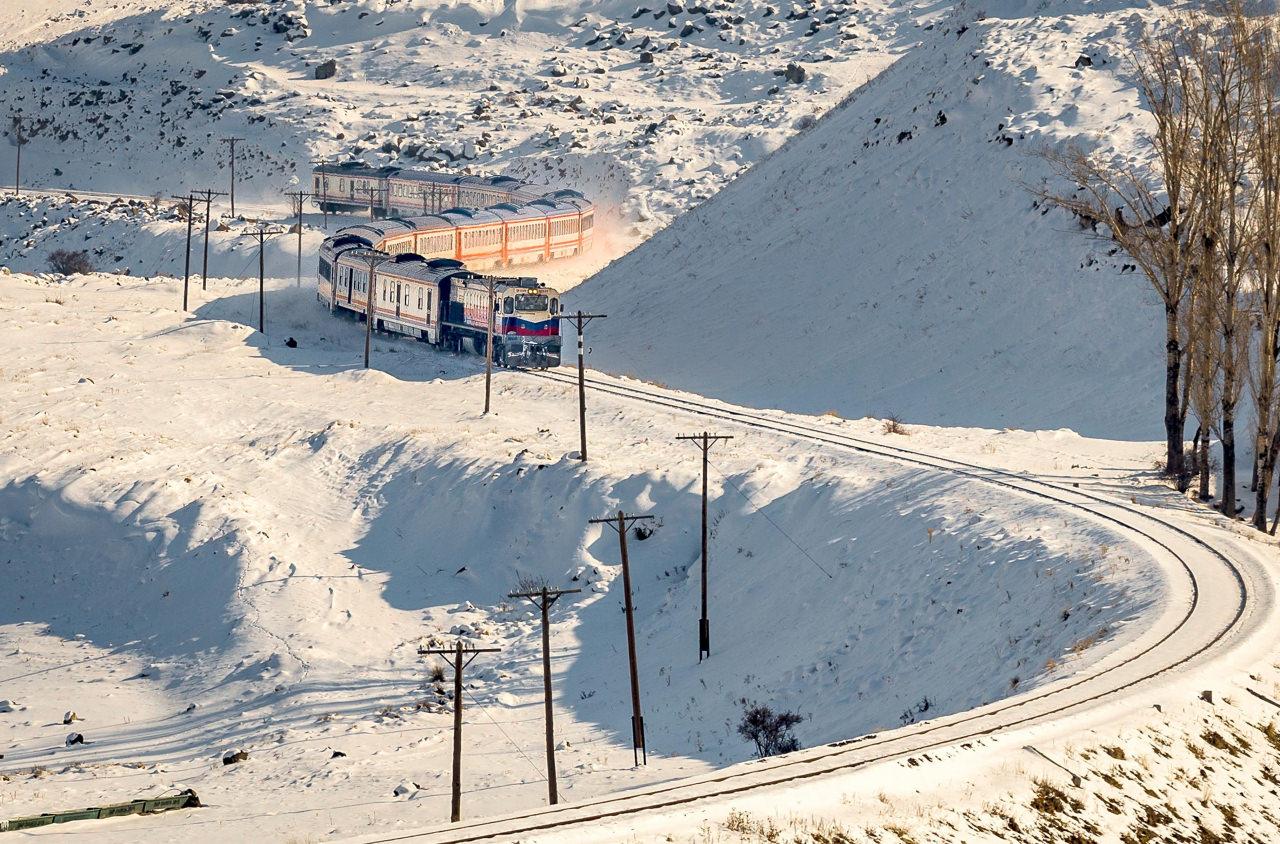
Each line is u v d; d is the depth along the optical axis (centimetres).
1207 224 13062
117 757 11150
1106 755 7056
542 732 11144
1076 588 10188
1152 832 6588
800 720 10362
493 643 13362
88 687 12962
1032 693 7981
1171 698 7694
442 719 11519
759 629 12375
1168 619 9012
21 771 10669
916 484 13625
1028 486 13088
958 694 9550
